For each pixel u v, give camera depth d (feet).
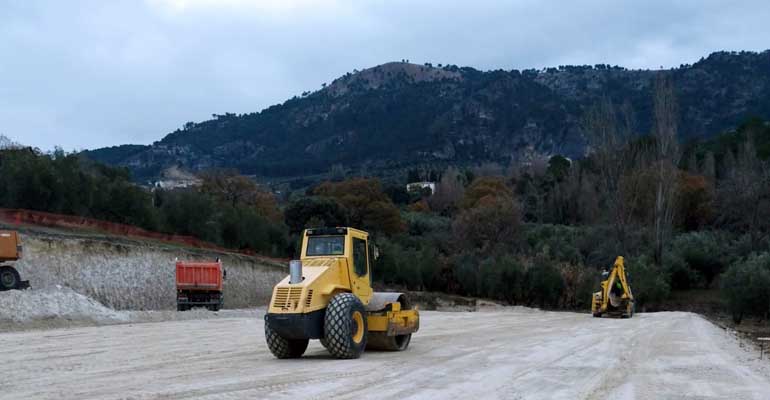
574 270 198.90
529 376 41.73
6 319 81.66
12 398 33.24
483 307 193.67
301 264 49.96
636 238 214.07
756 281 144.97
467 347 60.49
